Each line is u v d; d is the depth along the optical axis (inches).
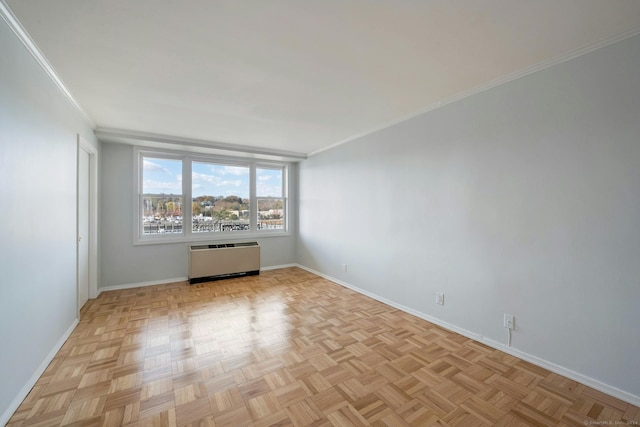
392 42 72.8
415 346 98.0
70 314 106.0
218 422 62.8
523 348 89.4
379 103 114.5
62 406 67.3
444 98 109.7
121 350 94.1
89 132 133.5
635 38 67.7
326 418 64.4
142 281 171.3
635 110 68.0
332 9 60.1
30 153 73.2
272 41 72.0
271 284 177.0
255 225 215.6
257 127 146.3
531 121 86.7
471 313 104.0
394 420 64.0
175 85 96.4
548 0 57.7
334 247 183.2
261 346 97.7
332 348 96.5
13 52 64.5
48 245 84.7
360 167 159.9
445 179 113.0
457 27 66.7
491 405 68.9
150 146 170.1
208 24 64.9
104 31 67.1
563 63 79.8
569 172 79.0
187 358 89.6
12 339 64.5
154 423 62.3
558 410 67.3
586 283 76.3
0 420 59.7
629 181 69.1
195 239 188.5
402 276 132.8
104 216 159.6
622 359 70.5
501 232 94.7
